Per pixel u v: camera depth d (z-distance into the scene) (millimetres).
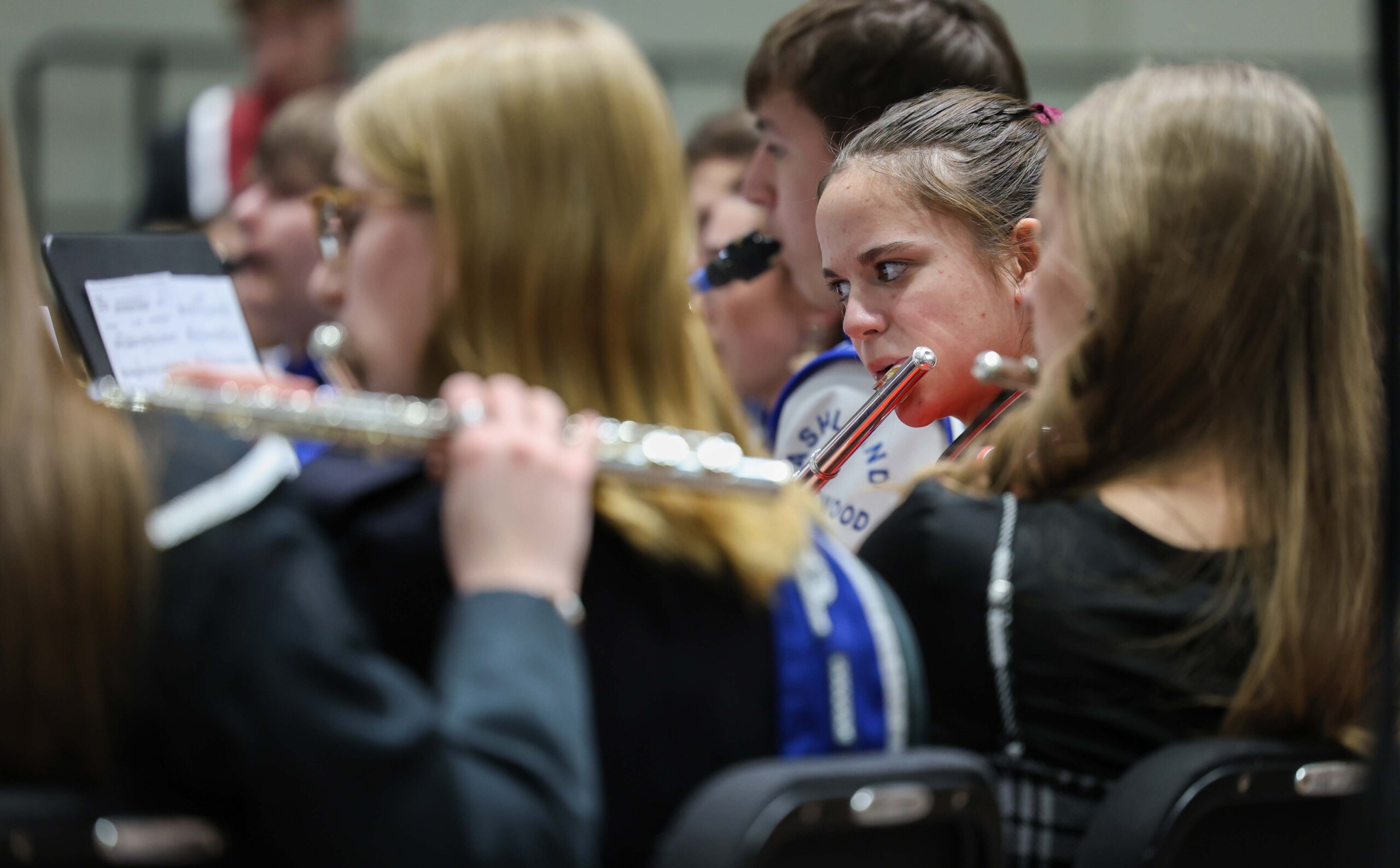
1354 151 17375
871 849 3617
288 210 9398
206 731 3260
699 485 3830
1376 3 4762
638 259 4062
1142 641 4195
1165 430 4363
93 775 3307
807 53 5723
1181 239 4328
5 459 3316
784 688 3871
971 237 4895
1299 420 4371
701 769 3781
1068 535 4270
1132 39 17516
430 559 3721
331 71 13828
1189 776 3812
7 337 3488
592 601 3791
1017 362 4699
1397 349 4562
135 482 3393
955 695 4340
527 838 3285
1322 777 4035
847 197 4980
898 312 4957
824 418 5582
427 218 3979
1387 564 4402
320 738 3232
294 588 3346
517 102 3967
